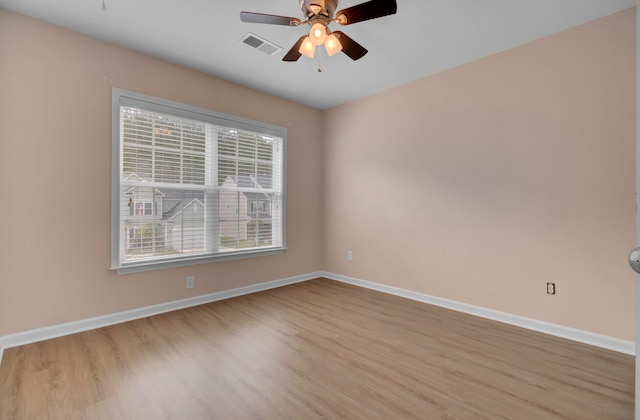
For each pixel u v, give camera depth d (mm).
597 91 2346
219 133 3455
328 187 4484
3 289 2250
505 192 2818
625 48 2236
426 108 3391
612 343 2297
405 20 2377
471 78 3037
